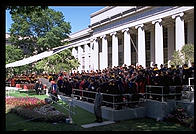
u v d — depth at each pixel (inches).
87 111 724.0
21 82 1489.9
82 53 2458.2
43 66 1721.2
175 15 1264.8
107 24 1878.7
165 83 641.6
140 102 676.7
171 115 598.5
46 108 666.2
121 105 634.8
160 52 1354.6
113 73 824.9
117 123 576.1
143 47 1499.8
